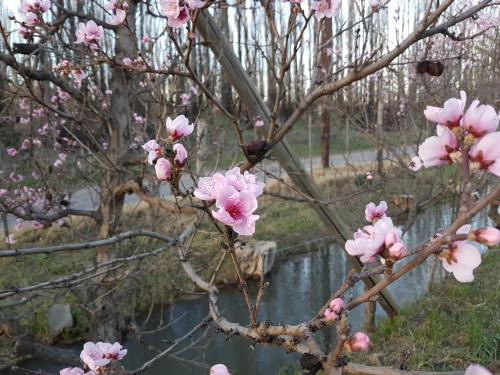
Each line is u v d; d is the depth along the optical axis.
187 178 4.98
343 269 7.16
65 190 5.30
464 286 4.50
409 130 5.47
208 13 2.70
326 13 1.97
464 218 0.82
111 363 1.40
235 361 4.98
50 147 4.77
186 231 2.45
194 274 2.12
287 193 7.40
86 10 4.05
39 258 5.87
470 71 4.85
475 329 3.53
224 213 0.95
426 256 0.85
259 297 1.16
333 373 0.91
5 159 4.86
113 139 3.70
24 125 4.62
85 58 2.70
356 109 6.61
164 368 4.86
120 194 3.52
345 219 4.83
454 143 0.87
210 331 5.34
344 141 12.17
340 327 0.87
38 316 5.11
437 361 3.38
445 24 2.06
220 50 2.81
